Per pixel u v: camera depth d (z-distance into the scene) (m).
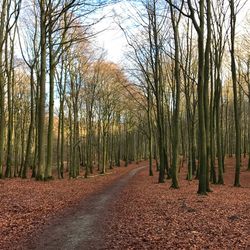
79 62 36.34
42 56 23.72
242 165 47.22
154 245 8.42
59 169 35.59
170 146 44.81
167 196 17.44
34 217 11.79
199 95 17.84
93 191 21.44
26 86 44.91
